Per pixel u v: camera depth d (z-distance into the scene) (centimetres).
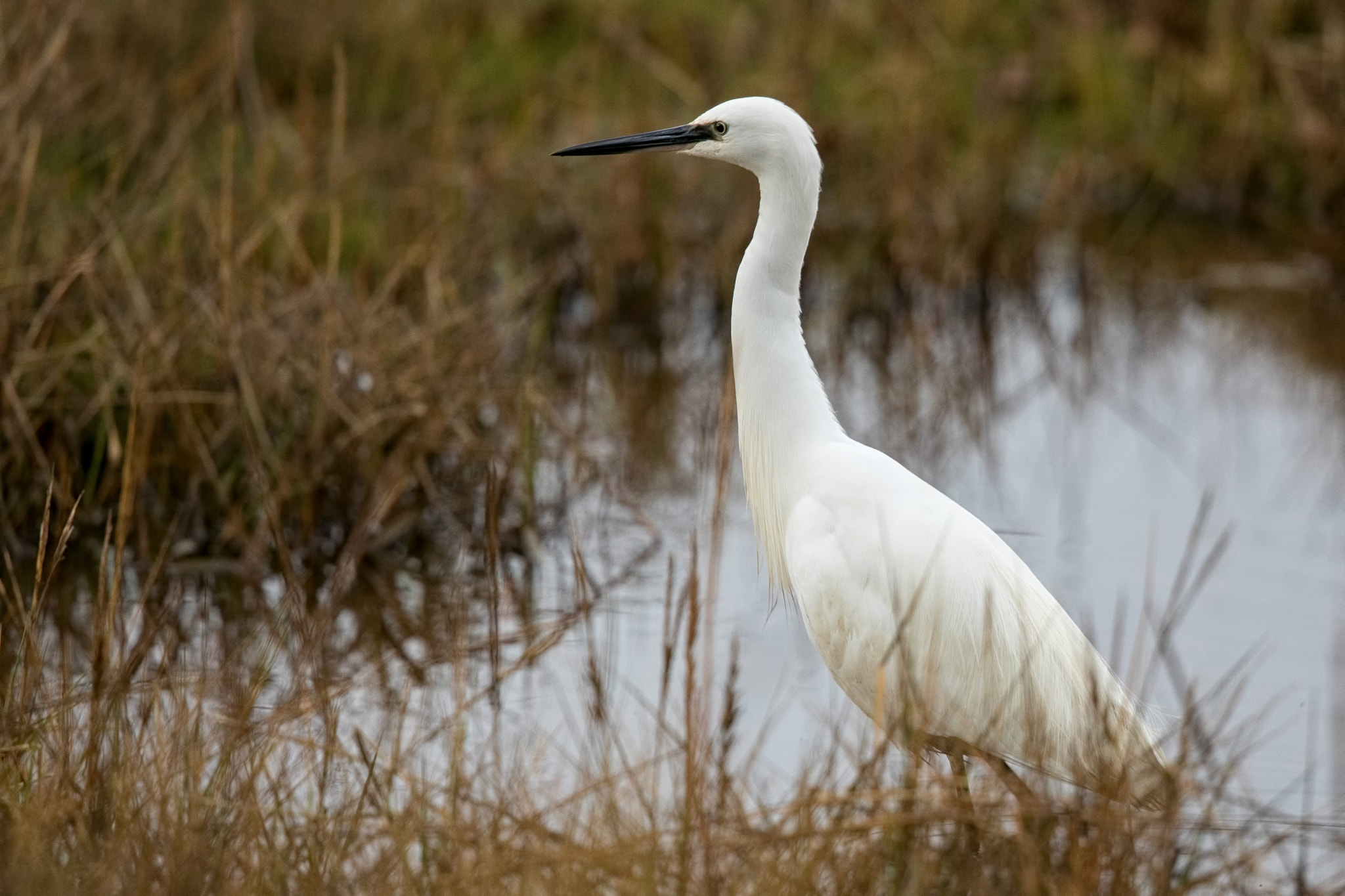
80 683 850
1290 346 1650
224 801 707
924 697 754
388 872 666
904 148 1783
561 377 1552
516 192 1647
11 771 716
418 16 1805
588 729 823
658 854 654
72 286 1160
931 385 1563
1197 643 1055
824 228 1820
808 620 852
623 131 1731
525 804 766
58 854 665
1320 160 1853
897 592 798
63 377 1138
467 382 1227
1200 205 1922
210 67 1498
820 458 865
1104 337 1675
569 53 1902
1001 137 1894
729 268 1673
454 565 1177
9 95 1148
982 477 1357
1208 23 2031
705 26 1958
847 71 1952
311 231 1424
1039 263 1781
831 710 942
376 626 1086
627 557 1209
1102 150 1952
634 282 1667
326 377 1159
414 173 1539
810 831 647
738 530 1259
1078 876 643
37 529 1123
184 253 1224
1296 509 1290
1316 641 1059
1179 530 1249
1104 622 1085
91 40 1420
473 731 915
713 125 881
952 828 747
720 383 1561
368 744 837
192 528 1151
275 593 1108
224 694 863
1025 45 2055
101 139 1327
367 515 1117
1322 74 1894
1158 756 731
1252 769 905
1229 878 699
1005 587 815
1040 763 720
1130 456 1402
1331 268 1806
